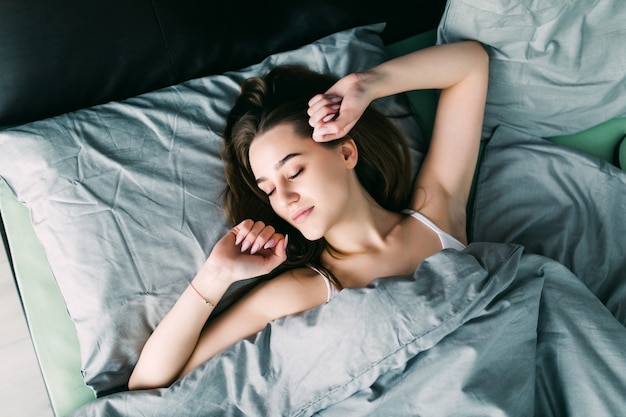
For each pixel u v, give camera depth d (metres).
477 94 1.34
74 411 1.10
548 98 1.44
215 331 1.16
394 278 1.13
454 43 1.33
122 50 1.30
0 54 1.19
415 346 1.05
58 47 1.24
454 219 1.33
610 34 1.35
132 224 1.19
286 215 1.13
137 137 1.25
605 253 1.33
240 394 1.11
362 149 1.32
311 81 1.31
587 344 1.11
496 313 1.09
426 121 1.48
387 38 1.61
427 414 1.06
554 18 1.30
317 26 1.50
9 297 1.59
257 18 1.42
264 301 1.18
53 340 1.20
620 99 1.45
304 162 1.12
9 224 1.24
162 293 1.18
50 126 1.22
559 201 1.40
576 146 1.51
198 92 1.32
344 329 1.07
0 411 1.50
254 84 1.28
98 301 1.15
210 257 1.10
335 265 1.25
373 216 1.26
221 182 1.27
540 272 1.18
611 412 1.06
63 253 1.17
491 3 1.28
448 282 1.09
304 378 1.09
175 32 1.34
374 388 1.08
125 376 1.17
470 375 1.04
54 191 1.18
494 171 1.44
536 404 1.13
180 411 1.09
